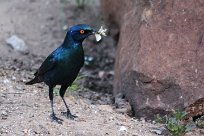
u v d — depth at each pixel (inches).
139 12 548.7
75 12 826.2
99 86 636.7
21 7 822.5
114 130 436.1
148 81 486.6
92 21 802.2
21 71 610.5
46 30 778.2
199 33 499.2
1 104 470.6
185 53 491.2
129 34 558.6
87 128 432.8
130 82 506.9
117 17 727.7
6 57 676.7
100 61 744.3
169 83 480.7
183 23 506.0
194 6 510.9
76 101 512.7
